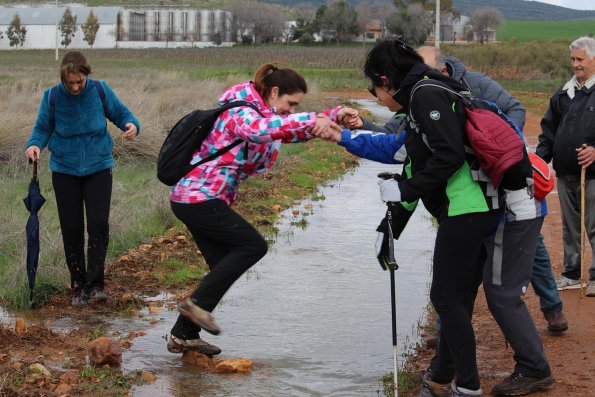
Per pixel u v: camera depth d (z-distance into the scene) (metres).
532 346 4.91
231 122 5.18
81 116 6.68
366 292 7.22
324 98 31.31
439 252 4.63
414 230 9.82
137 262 7.93
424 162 4.59
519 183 4.57
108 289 7.13
